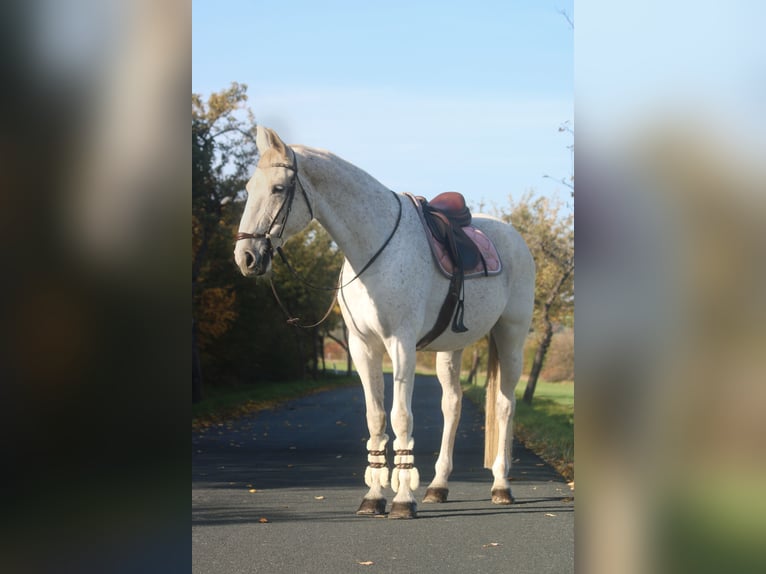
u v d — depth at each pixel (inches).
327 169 212.4
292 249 1278.3
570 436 439.8
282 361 1407.5
